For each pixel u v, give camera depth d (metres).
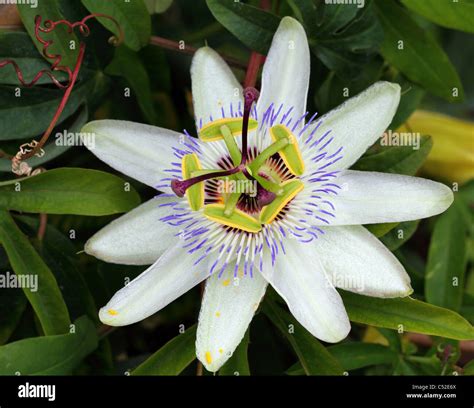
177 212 0.30
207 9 0.36
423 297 0.35
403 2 0.33
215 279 0.29
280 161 0.31
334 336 0.29
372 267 0.29
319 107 0.34
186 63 0.35
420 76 0.34
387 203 0.29
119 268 0.33
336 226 0.30
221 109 0.30
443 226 0.35
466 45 0.40
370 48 0.33
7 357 0.30
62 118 0.32
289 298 0.29
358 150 0.30
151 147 0.30
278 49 0.30
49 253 0.32
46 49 0.31
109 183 0.31
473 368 0.33
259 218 0.29
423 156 0.31
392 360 0.33
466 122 0.36
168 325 0.36
